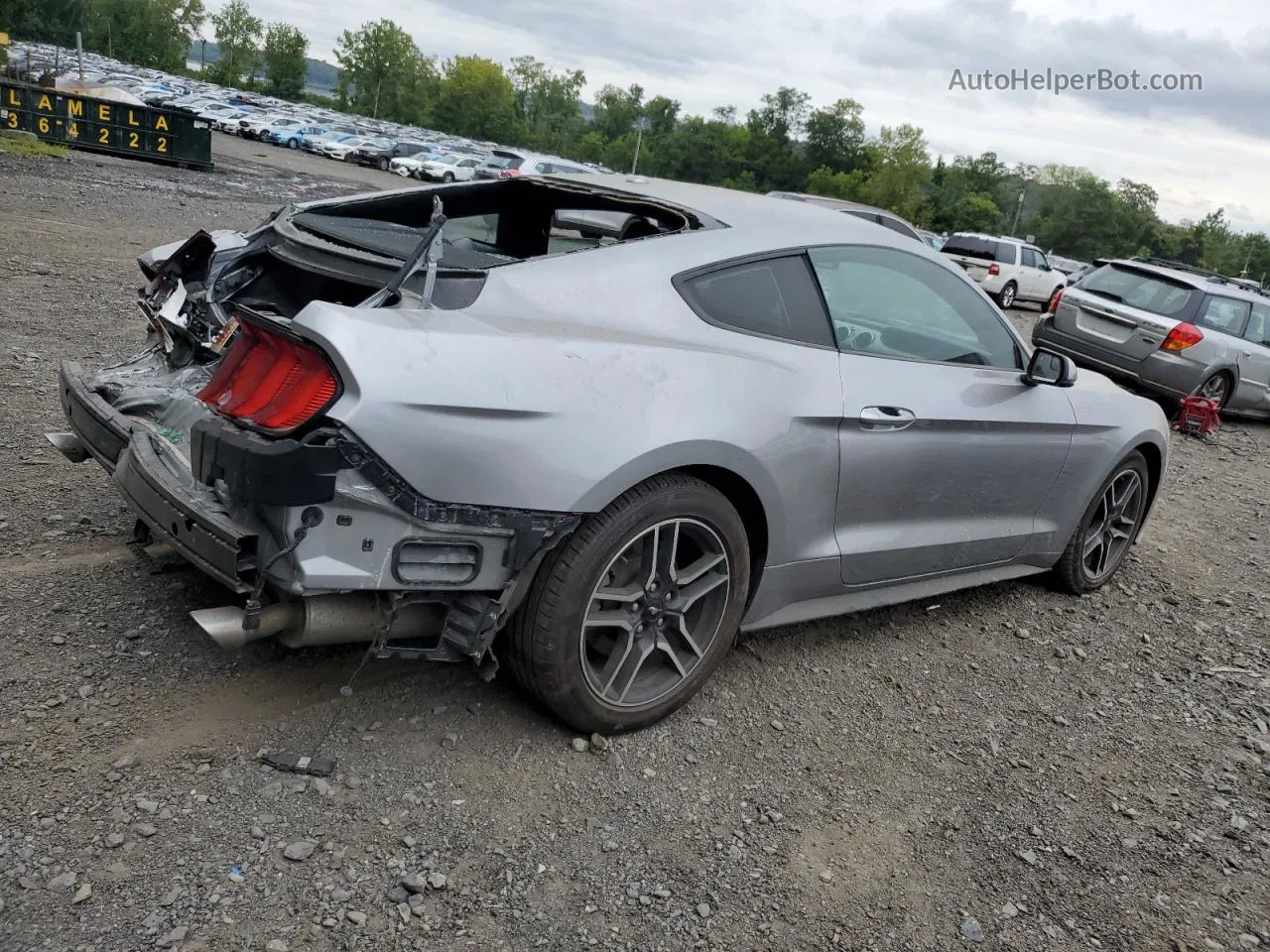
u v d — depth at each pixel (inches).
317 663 121.1
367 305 100.0
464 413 93.3
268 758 101.8
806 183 5167.3
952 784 119.3
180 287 137.0
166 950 78.2
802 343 125.0
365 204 149.3
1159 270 441.4
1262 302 441.4
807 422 120.6
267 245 132.6
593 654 115.6
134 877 84.8
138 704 108.3
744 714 126.8
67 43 5187.0
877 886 99.7
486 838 96.3
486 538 97.2
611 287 111.6
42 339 254.8
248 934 80.9
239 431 92.0
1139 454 183.5
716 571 117.5
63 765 97.2
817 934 91.7
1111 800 120.9
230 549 91.5
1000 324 156.2
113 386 128.0
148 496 102.0
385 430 90.0
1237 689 156.8
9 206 500.1
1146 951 96.0
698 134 5300.2
